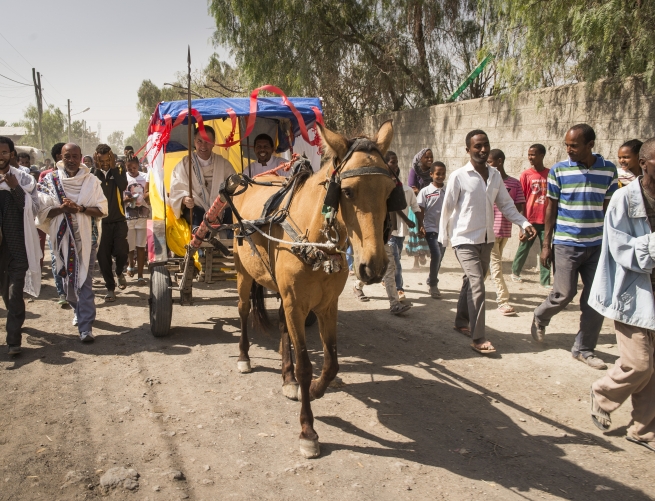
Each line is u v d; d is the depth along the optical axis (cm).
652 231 366
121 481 336
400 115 1355
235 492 329
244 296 516
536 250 984
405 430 409
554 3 832
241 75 1656
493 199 572
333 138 330
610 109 820
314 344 604
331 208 329
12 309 547
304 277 370
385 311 730
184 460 364
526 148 978
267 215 426
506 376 511
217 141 772
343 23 1434
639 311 365
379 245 304
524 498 326
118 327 657
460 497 327
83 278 590
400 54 1427
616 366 393
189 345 591
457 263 1073
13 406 442
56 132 7088
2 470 349
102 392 469
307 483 340
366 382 498
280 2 1376
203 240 544
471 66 1391
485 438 398
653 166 354
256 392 472
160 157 589
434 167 783
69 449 376
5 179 545
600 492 334
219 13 1458
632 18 753
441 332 641
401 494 329
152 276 595
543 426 417
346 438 396
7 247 546
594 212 515
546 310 555
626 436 401
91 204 598
